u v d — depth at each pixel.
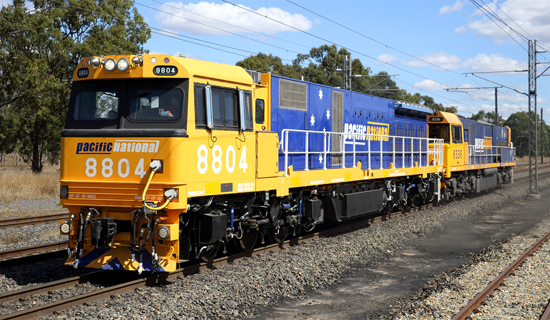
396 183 16.53
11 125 31.66
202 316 6.51
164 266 7.54
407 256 11.38
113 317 6.14
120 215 7.72
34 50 28.16
